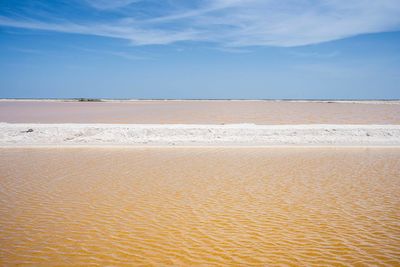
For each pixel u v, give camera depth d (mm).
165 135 20812
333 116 38719
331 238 6465
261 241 6340
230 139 20359
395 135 21047
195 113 44031
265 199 8969
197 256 5738
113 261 5535
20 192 9516
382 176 11578
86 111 48562
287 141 20000
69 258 5629
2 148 17688
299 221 7355
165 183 10602
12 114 40344
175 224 7184
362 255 5766
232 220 7426
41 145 18719
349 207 8305
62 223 7199
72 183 10547
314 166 13227
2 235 6551
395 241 6316
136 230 6848
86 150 17172
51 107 62969
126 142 19781
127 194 9391
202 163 13836
